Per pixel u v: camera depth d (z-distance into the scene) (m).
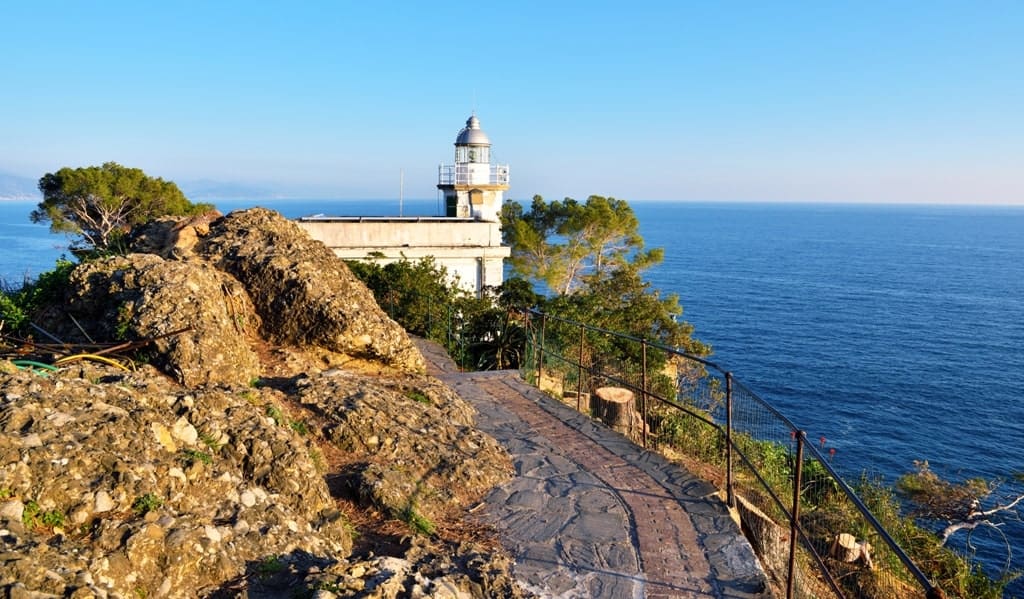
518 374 12.75
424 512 6.74
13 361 6.93
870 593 8.66
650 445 9.95
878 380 49.81
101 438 4.73
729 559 6.28
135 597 3.92
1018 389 48.38
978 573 12.08
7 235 150.75
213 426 5.92
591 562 6.13
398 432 7.93
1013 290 100.06
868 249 176.12
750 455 10.02
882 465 33.81
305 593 4.24
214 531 4.54
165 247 11.82
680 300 85.62
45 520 4.04
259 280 10.67
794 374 51.12
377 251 26.16
